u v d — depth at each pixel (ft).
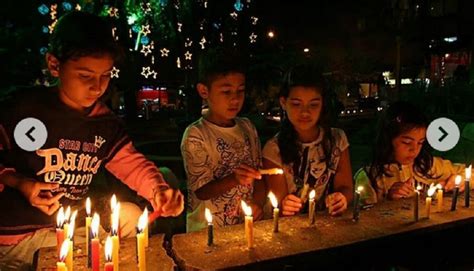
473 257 10.98
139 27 36.76
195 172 12.18
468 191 11.75
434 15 75.92
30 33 33.30
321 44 72.08
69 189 10.97
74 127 10.77
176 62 49.01
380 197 13.67
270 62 54.29
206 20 45.78
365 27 78.48
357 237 9.52
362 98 86.17
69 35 9.64
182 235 9.70
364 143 43.16
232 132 12.76
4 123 10.25
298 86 12.22
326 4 71.31
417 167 13.88
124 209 10.82
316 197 12.96
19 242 10.16
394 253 10.12
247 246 9.07
